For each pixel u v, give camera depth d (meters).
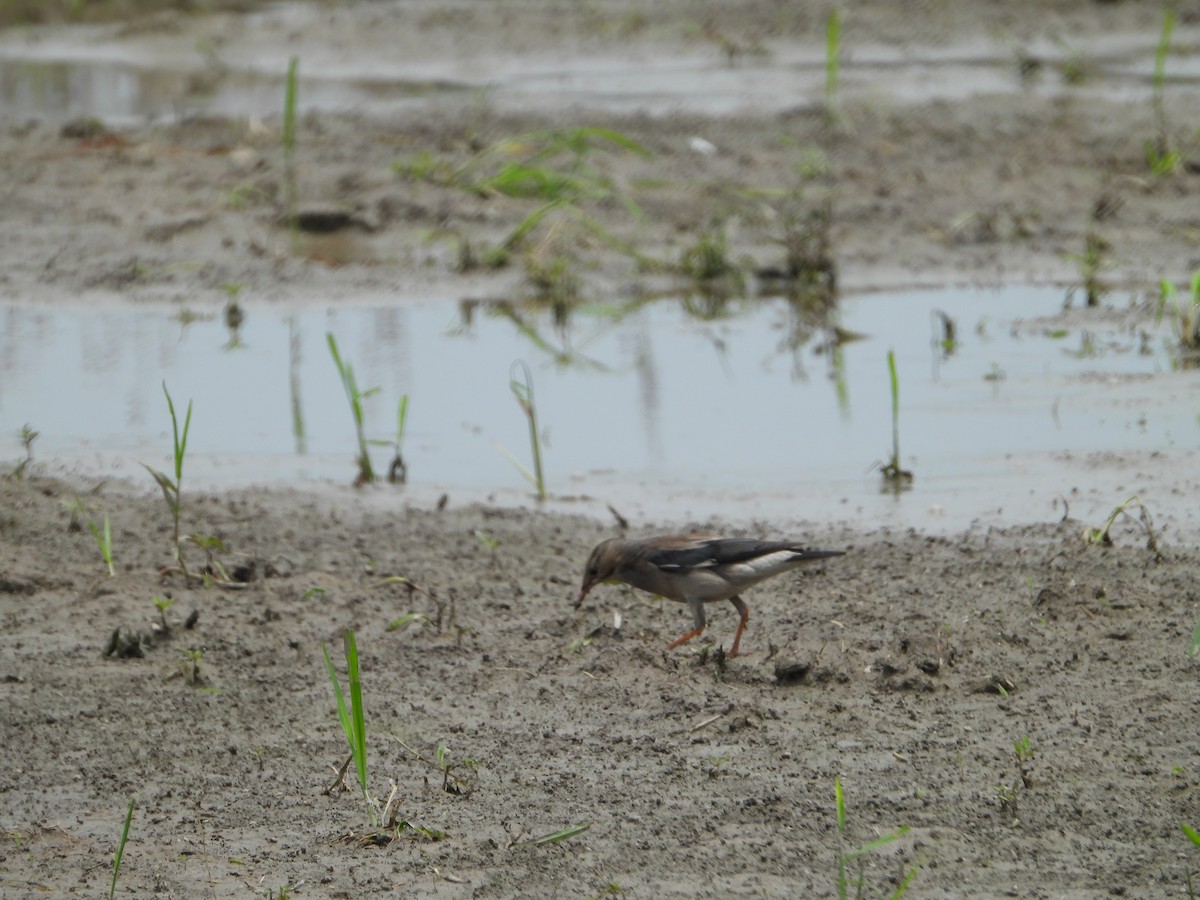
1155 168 26.56
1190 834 8.06
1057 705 10.53
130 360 19.95
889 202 25.86
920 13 39.28
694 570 11.81
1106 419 17.25
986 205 25.67
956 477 15.77
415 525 14.76
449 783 9.60
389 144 29.05
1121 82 33.09
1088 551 13.32
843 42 37.50
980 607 12.27
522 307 22.45
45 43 41.09
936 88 32.62
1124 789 9.33
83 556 13.70
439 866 8.63
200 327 21.31
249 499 15.44
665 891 8.34
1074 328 20.67
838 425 17.62
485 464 16.77
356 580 13.32
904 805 9.25
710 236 24.58
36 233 24.47
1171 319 20.64
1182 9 39.12
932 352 20.03
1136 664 11.11
